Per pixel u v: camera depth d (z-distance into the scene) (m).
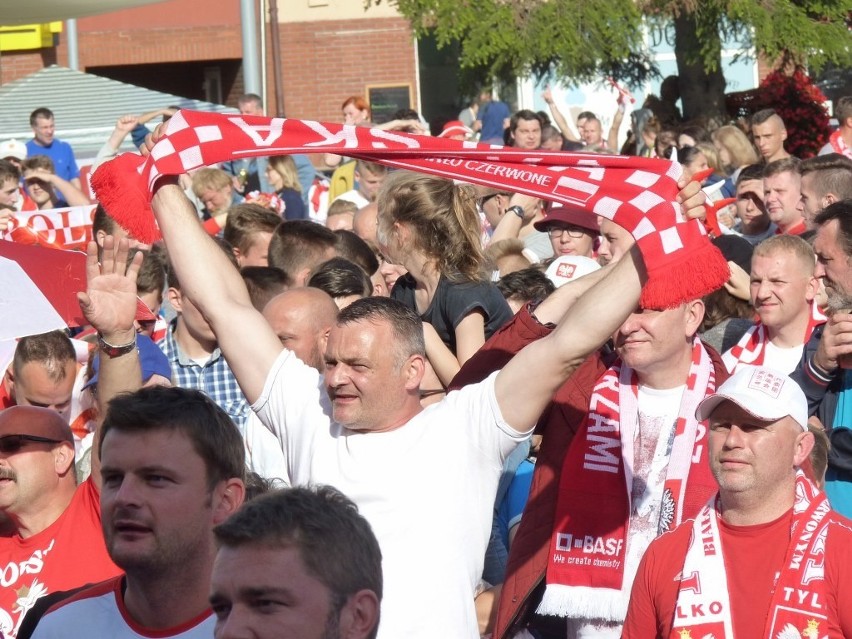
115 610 5.38
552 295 7.39
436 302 8.70
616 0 24.80
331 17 35.22
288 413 6.70
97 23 36.53
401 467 6.23
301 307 8.48
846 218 8.97
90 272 6.84
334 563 4.20
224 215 15.85
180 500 5.21
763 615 6.15
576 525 7.36
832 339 8.20
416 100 35.31
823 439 7.50
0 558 7.18
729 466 6.24
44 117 23.20
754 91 27.31
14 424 7.13
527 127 21.31
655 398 7.50
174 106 24.70
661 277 5.89
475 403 6.30
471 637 6.14
